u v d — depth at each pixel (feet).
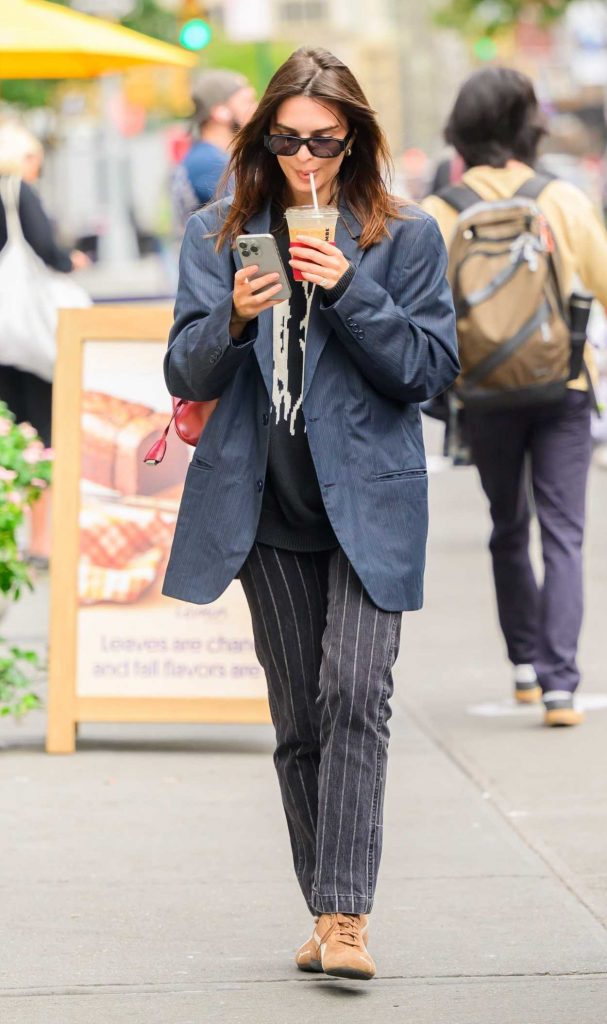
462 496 106.11
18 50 65.41
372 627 30.14
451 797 44.06
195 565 30.45
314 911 31.50
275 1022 29.32
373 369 29.73
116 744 50.67
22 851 39.55
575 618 51.37
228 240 30.40
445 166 72.84
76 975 31.68
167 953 32.89
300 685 31.22
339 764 30.17
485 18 250.98
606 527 92.73
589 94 326.85
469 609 71.36
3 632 66.18
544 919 34.76
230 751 49.70
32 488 52.34
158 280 223.30
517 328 48.21
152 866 38.42
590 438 50.88
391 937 33.78
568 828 41.14
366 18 623.77
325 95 29.22
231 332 29.60
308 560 31.01
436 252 30.42
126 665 49.57
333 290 29.17
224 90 64.59
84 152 232.94
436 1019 29.40
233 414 30.48
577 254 49.16
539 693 54.95
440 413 50.70
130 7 188.14
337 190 30.53
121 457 49.78
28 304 75.41
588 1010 29.76
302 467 30.32
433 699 55.93
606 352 112.68
